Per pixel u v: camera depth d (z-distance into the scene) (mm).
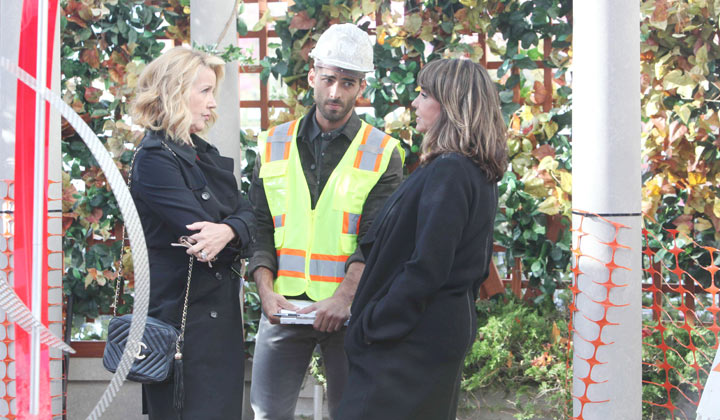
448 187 2736
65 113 2215
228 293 3316
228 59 4504
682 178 4922
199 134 3586
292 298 3951
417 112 3059
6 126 3930
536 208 5031
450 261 2701
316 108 3996
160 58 3232
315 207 3973
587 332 3582
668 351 4684
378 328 2785
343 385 3986
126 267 5430
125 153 5391
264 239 4047
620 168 3471
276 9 5344
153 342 3004
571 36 4930
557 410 4781
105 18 5320
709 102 4852
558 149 5074
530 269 5129
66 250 5434
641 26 4844
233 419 3229
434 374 2807
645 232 4688
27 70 2809
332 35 3779
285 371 4023
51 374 4539
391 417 2773
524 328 4887
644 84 4914
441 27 5059
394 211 2971
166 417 3119
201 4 4707
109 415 5430
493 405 4930
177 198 3062
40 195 2812
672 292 4988
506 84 5062
